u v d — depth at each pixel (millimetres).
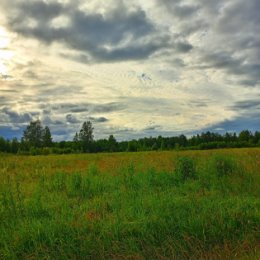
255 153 22625
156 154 27281
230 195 9531
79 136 72500
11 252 6238
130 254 6168
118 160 22953
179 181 11828
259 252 6086
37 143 73562
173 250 6223
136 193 10117
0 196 9141
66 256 6090
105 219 7559
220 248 6387
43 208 8609
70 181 11344
